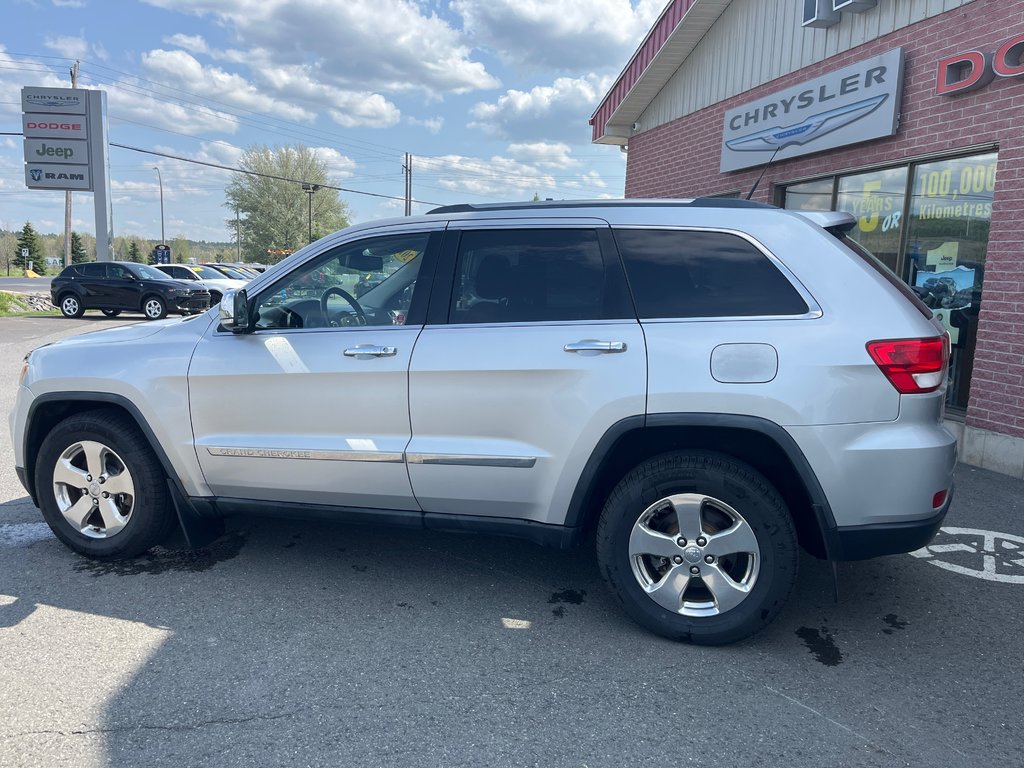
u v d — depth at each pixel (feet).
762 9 28.81
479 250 11.46
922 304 10.95
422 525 11.80
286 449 11.79
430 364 11.07
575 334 10.66
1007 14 19.04
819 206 26.96
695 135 33.86
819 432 9.83
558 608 11.82
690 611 10.64
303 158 228.02
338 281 12.01
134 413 12.46
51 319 69.41
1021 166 18.90
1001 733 8.73
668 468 10.32
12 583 12.44
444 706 9.13
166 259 127.44
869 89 23.36
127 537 13.00
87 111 81.56
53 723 8.68
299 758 8.14
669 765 8.11
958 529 15.51
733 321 10.28
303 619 11.32
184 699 9.20
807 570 13.46
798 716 9.01
